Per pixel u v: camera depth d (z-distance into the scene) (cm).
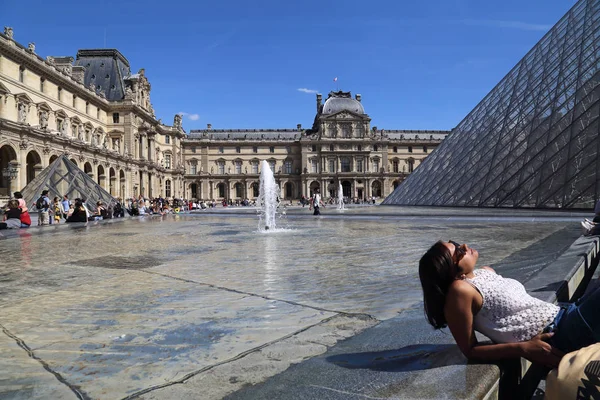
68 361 421
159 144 12394
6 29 6047
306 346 447
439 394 302
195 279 845
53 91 7331
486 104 5019
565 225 2058
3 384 368
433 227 2120
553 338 362
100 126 9275
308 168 14400
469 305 371
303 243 1497
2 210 3812
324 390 323
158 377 377
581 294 736
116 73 10369
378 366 370
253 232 2062
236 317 571
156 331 514
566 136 3350
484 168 3994
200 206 9212
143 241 1667
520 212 3023
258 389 337
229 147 14750
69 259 1165
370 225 2402
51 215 3388
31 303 662
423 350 408
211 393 338
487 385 319
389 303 639
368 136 14362
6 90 5891
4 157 5853
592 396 293
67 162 4556
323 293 712
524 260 912
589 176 3002
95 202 4412
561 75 3850
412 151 15000
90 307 634
